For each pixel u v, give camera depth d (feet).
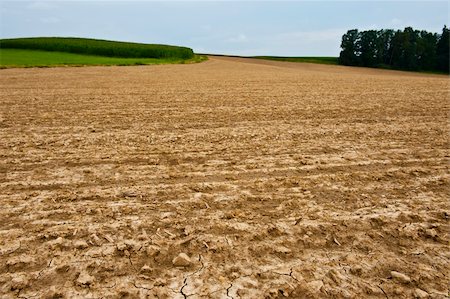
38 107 39.09
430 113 36.81
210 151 22.58
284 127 29.81
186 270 10.56
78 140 24.91
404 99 48.34
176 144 24.21
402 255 11.48
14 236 12.19
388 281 10.17
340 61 313.94
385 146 23.91
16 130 27.76
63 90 57.00
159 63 185.88
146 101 45.01
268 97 50.16
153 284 9.91
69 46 245.45
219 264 10.85
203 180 17.58
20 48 242.78
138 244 11.84
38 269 10.50
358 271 10.62
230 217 13.76
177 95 51.93
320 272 10.53
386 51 300.61
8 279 10.04
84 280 10.01
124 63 167.73
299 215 13.99
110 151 22.36
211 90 59.62
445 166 19.86
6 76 85.66
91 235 12.29
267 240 12.17
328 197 15.69
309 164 20.10
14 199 15.11
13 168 18.98
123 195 15.69
